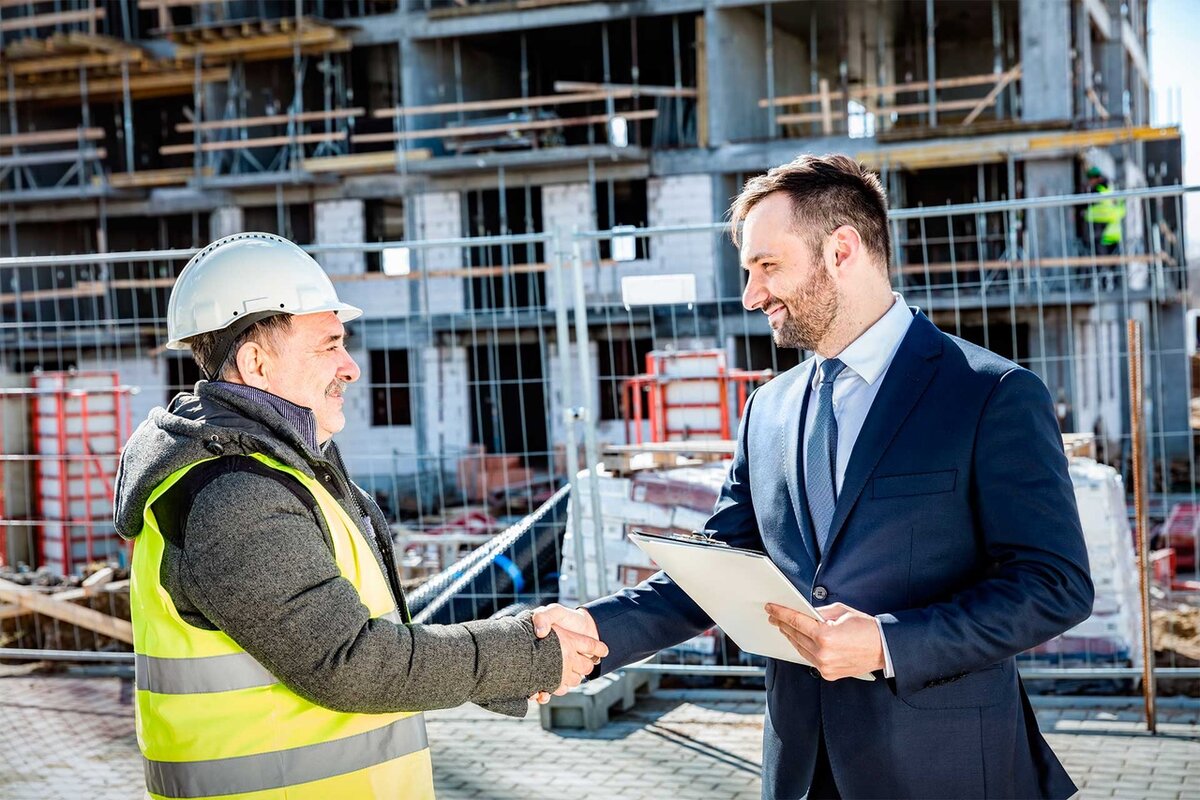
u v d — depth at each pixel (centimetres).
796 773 257
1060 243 2588
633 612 275
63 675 794
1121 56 3447
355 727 234
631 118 2955
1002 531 238
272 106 3250
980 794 241
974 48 3462
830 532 249
